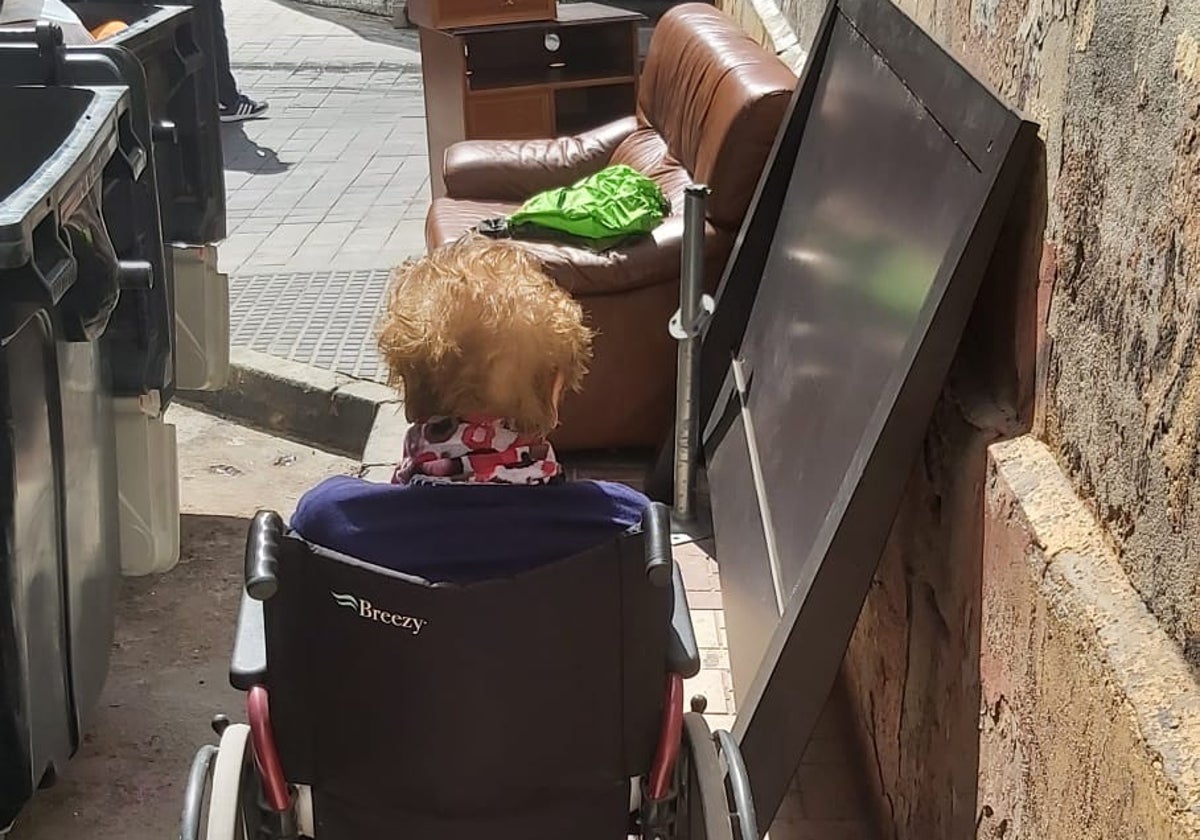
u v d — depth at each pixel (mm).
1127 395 1732
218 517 4594
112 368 3471
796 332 3266
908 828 2664
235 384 5379
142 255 3473
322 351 5434
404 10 13141
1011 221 2230
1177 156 1577
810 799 3062
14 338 2600
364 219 7184
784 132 3754
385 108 9914
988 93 2238
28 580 2717
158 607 4023
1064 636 1771
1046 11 2078
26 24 3838
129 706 3543
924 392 2271
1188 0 1556
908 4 3105
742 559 3174
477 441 1919
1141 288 1684
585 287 4277
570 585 1854
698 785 2002
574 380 2033
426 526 1868
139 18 4387
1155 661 1580
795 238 3506
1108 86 1803
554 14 7070
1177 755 1468
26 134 3332
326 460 5043
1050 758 1842
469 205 5512
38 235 2562
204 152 4398
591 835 2049
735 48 4629
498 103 6996
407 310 1946
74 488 3014
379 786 1981
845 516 2365
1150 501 1659
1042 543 1870
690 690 3408
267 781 1970
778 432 3195
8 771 2717
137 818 3141
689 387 3965
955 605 2338
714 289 4277
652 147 5289
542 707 1929
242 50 12172
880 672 2918
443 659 1868
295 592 1870
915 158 2623
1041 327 2082
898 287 2525
